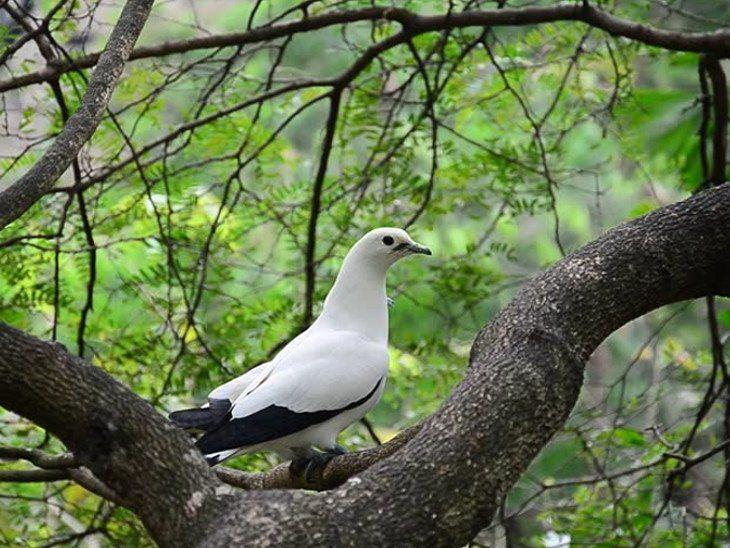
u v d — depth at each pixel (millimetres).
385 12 11070
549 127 13484
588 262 6852
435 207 12438
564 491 14484
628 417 12570
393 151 12172
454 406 5906
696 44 10984
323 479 7547
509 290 18562
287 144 12633
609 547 11383
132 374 11266
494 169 12305
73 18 9961
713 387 11258
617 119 12430
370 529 5371
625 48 12289
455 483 5586
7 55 9641
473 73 12633
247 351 11977
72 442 5562
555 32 12336
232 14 18672
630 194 20500
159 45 10969
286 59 18547
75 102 10961
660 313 19484
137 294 11562
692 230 7070
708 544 11320
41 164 6570
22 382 5477
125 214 11719
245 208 12883
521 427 5883
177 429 5621
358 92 12023
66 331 13391
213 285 12477
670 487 10539
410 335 12852
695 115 13172
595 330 6648
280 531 5285
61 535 10891
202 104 11211
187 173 12195
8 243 9430
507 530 11117
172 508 5426
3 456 8539
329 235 12852
